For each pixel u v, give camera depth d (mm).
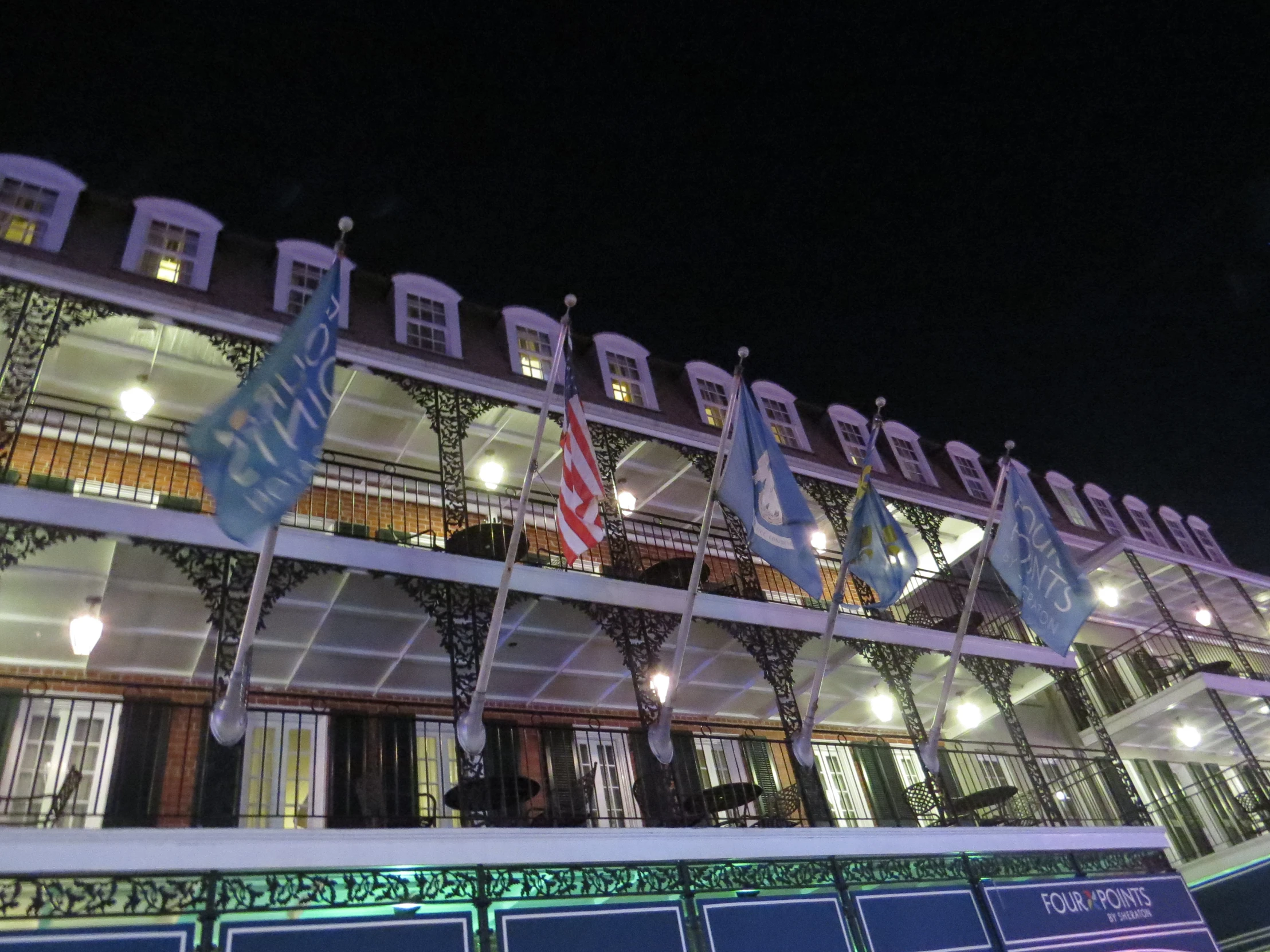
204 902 8273
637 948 9945
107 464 11711
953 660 14172
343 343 13328
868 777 17234
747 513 11375
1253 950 17016
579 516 10344
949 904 12680
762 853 11438
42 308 11242
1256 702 20391
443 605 11602
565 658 14391
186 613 12016
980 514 19969
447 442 13367
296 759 12320
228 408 7703
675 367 18719
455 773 13914
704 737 12516
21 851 7617
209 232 14062
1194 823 20594
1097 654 22547
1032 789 18750
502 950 9250
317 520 14102
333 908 8906
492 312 16438
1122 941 13938
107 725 11750
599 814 13641
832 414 20812
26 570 10883
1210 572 22844
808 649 15633
